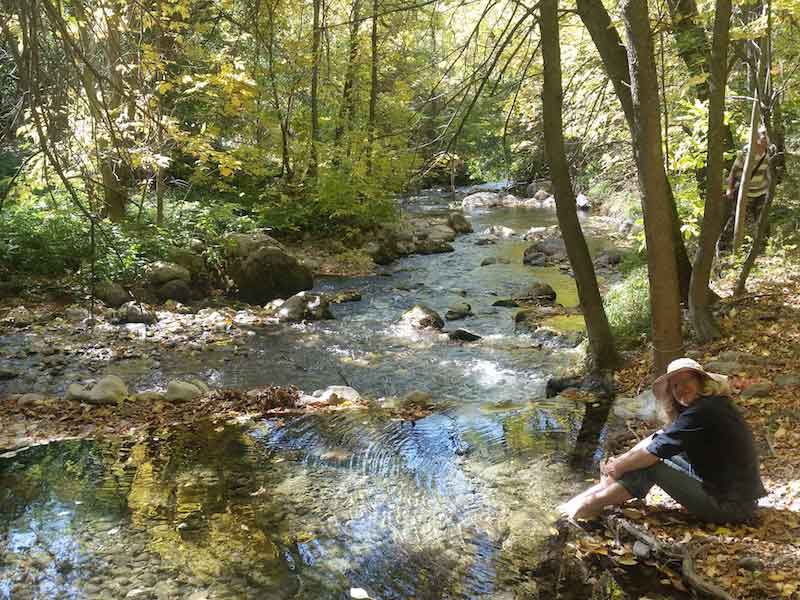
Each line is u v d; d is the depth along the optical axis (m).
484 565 4.33
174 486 5.52
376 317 12.33
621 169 16.06
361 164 17.84
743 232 11.39
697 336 8.30
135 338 10.66
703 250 8.10
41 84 3.58
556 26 7.16
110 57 4.28
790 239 11.64
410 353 10.15
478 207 27.16
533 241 20.02
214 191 18.41
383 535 4.71
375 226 18.81
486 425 6.77
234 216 16.75
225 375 9.16
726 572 4.04
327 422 7.04
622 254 16.45
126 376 9.00
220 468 5.88
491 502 5.14
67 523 4.91
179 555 4.48
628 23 6.40
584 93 11.77
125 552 4.51
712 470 4.45
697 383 4.54
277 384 8.81
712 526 4.57
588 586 4.06
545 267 16.56
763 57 9.79
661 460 4.61
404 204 9.00
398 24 11.97
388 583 4.16
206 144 6.28
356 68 18.27
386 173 17.52
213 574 4.26
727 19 7.28
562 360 9.58
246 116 16.39
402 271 16.30
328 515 5.01
